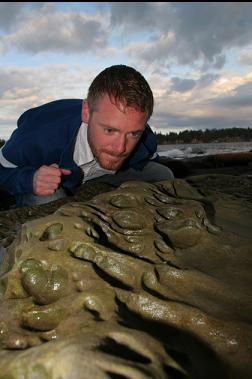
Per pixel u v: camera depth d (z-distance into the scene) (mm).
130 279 355
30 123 718
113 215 462
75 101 759
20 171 694
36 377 224
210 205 640
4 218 645
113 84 539
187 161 1800
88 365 215
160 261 401
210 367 274
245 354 289
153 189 569
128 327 286
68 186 761
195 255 428
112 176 863
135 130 567
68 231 387
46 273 348
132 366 217
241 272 398
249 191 775
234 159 1738
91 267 348
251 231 534
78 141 680
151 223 470
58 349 231
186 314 312
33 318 312
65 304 314
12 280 349
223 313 327
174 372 236
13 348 286
